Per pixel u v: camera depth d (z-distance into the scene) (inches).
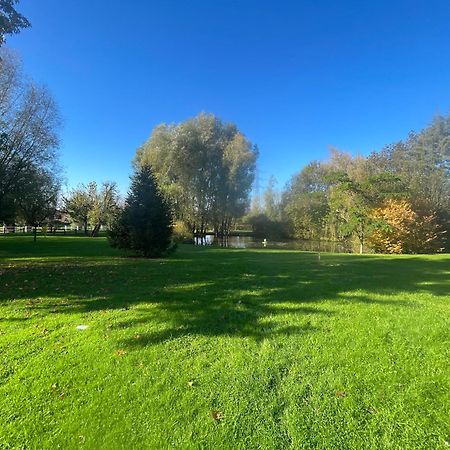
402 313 201.3
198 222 1481.3
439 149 1214.9
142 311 206.2
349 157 1302.9
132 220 551.8
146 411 106.6
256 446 92.0
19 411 106.3
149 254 555.2
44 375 128.1
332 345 154.0
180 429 98.6
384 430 98.1
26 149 895.7
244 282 297.0
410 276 341.4
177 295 246.1
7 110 850.8
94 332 171.0
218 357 142.6
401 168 1104.8
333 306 216.1
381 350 149.0
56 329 176.7
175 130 1432.1
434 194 1001.5
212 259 515.2
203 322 184.9
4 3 329.4
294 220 1469.0
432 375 128.1
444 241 881.5
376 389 118.9
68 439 94.5
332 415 105.0
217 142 1464.1
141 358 141.7
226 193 1439.5
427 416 104.0
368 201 868.6
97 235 1680.6
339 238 1167.6
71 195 1798.7
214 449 91.1
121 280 309.3
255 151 1508.4
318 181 1507.1
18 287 278.8
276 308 211.2
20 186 901.8
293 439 94.6
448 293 256.8
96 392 116.8
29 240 1043.9
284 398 113.7
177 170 1387.8
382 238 831.7
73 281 304.7
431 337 163.5
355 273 358.3
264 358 141.3
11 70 832.9
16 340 161.8
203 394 115.6
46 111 916.6
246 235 1772.9
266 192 1727.4
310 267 409.1
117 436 95.7
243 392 116.7
